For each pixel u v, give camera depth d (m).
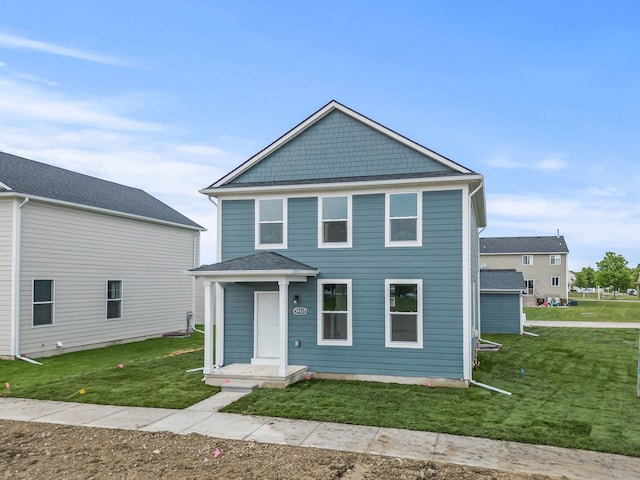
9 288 15.62
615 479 6.68
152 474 6.72
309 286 13.66
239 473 6.74
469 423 9.17
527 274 54.59
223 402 10.70
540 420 9.41
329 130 14.26
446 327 12.59
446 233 12.75
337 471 6.82
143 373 13.80
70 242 17.84
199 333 23.98
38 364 15.18
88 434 8.48
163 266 23.12
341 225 13.62
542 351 18.91
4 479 6.58
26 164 19.20
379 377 12.97
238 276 12.56
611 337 23.47
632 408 10.41
